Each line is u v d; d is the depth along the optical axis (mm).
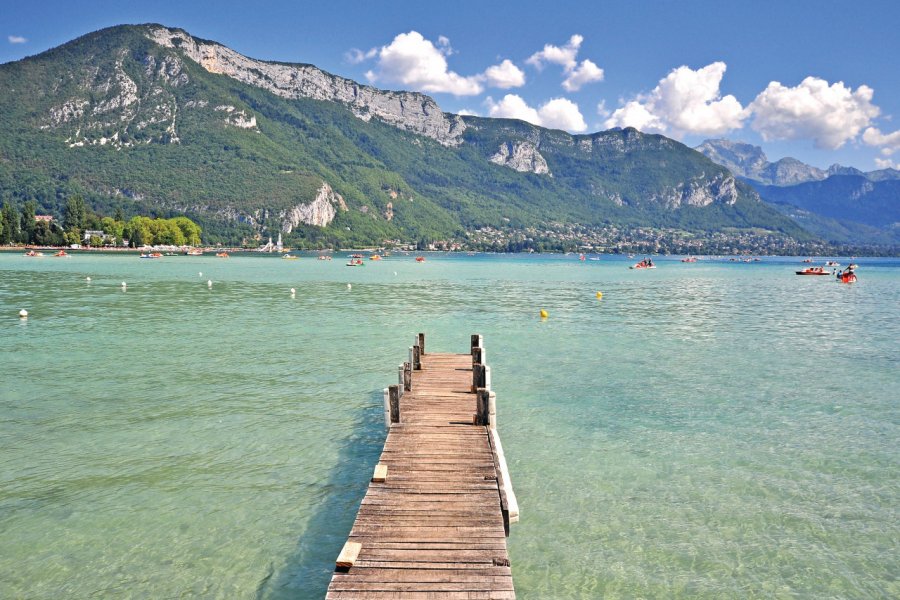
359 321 52062
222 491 17391
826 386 29656
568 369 33406
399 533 12703
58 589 12898
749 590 13172
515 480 18469
